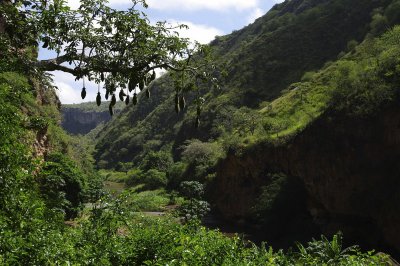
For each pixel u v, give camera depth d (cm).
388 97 3350
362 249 3250
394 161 3281
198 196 4850
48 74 651
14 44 652
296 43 8638
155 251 702
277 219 3762
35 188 522
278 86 7831
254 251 864
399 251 3042
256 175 4488
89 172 4184
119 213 731
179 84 789
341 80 3831
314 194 3747
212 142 7062
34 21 621
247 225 4306
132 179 7800
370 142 3403
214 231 927
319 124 3841
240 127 5691
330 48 8019
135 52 695
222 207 4794
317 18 8988
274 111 5622
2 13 608
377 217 3234
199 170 5766
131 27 666
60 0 600
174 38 693
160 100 12988
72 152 3703
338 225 3488
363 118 3472
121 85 766
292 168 4066
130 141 11488
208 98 8988
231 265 689
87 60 676
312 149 3841
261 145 4494
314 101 5019
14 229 431
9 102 534
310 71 7556
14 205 441
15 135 521
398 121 3262
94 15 654
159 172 7350
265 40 9269
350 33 8006
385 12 6894
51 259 447
